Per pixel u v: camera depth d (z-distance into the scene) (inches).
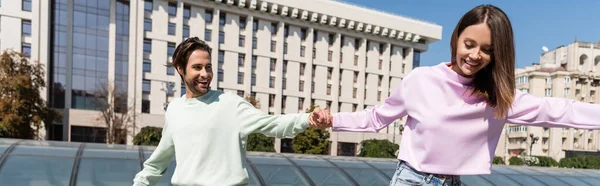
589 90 2153.1
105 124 1334.9
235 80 1505.9
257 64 1556.3
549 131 2096.5
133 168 311.1
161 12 1398.9
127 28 1373.0
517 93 73.8
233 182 82.4
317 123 85.7
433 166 73.5
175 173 84.8
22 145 338.6
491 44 65.2
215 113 84.0
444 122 71.6
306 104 1628.9
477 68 68.3
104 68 1348.4
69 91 1302.9
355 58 1774.1
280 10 1582.2
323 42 1688.0
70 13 1305.4
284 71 1614.2
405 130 81.8
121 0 1368.1
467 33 66.9
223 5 1482.5
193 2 1439.5
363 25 1742.1
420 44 1911.9
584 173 515.5
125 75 1357.0
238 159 84.0
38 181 263.7
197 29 1456.7
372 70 1788.9
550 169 536.4
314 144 1231.5
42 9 1256.8
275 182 330.6
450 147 71.9
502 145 2281.0
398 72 1861.5
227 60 1498.5
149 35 1379.2
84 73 1322.6
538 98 73.5
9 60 1093.1
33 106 1133.1
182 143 84.4
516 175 447.2
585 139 2100.1
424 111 73.8
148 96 1378.0
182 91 1430.9
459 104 71.8
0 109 1024.9
